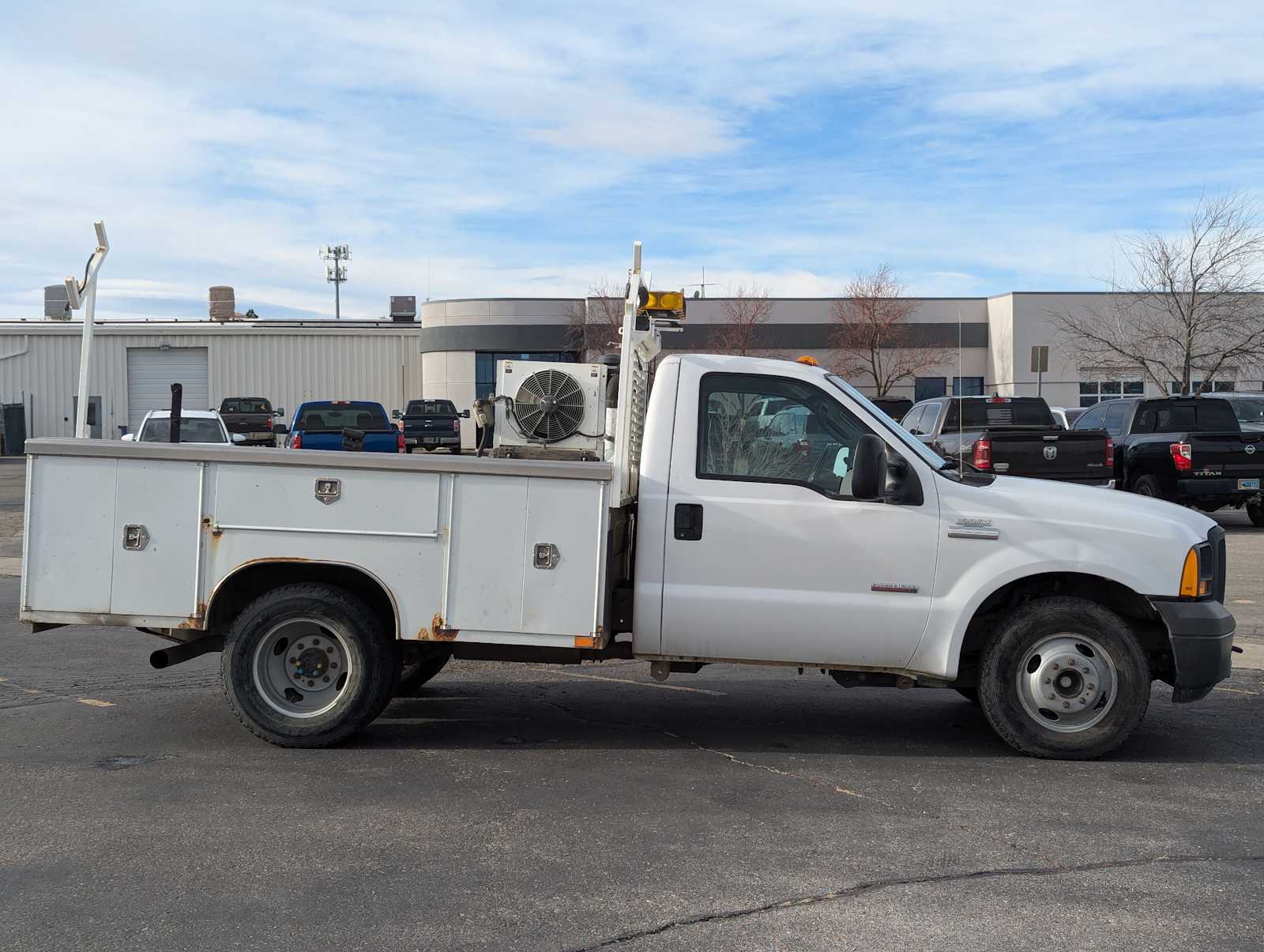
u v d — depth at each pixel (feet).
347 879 14.52
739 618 20.26
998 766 20.11
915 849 15.80
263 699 20.53
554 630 20.01
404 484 20.10
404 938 12.84
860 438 19.76
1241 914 13.64
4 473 105.60
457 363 147.43
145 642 31.12
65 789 18.10
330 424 74.02
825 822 16.89
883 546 20.18
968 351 140.77
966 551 20.15
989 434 50.19
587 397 27.50
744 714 24.03
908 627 20.18
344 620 20.30
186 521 20.27
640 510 20.36
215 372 145.38
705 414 20.61
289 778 18.85
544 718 23.44
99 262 22.39
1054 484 21.44
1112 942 12.85
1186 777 19.47
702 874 14.78
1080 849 15.83
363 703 20.44
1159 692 26.35
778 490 20.33
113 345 143.95
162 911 13.52
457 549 20.04
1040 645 20.30
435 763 19.93
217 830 16.30
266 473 20.20
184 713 23.16
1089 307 131.23
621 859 15.31
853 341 139.64
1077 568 19.97
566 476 19.89
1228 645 20.24
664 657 20.62
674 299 20.54
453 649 21.11
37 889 14.15
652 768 19.79
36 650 29.86
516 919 13.35
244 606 21.52
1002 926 13.25
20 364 142.61
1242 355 105.19
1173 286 103.91
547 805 17.61
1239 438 53.67
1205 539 20.47
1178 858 15.51
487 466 19.95
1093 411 63.82
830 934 13.01
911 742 21.84
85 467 20.33
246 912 13.50
